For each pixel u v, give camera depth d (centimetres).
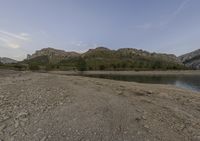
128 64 18900
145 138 717
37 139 655
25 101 1099
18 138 656
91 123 823
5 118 820
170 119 969
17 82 1991
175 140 723
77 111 977
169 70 16825
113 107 1103
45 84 1898
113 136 713
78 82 2444
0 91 1336
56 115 898
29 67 13588
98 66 17138
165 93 1897
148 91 1959
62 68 15888
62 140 657
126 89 2016
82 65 15512
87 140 668
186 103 1428
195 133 802
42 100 1149
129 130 779
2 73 3859
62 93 1416
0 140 636
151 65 18438
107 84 2436
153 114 1030
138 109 1106
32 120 820
